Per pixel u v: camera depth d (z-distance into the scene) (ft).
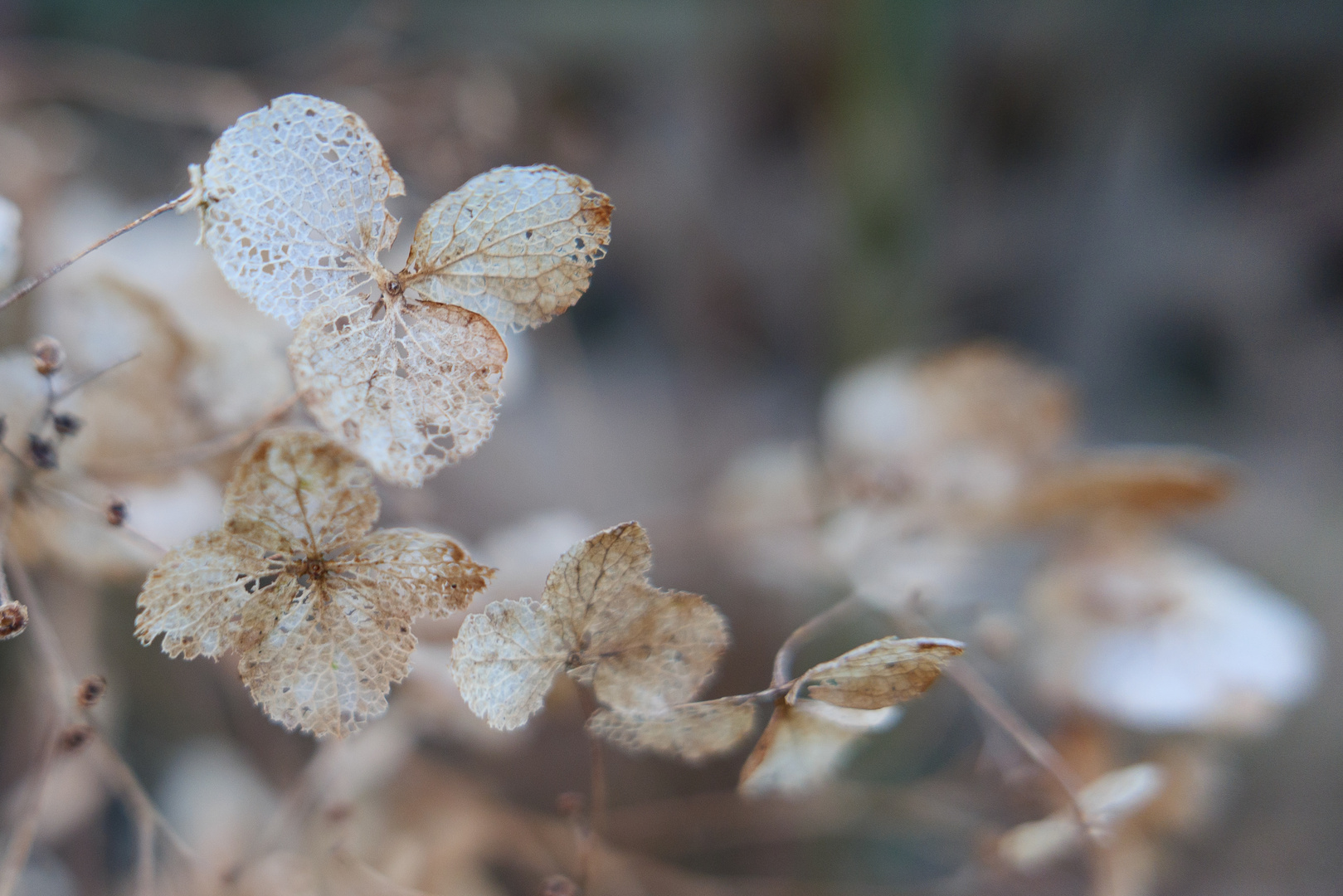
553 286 0.66
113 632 1.09
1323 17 2.19
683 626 0.68
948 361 1.09
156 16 2.05
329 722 0.66
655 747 0.69
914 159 1.42
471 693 0.66
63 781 0.98
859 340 1.46
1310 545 1.97
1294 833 1.57
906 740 1.16
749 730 0.69
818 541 1.21
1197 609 1.00
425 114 1.20
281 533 0.66
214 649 0.66
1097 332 2.44
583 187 0.66
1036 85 2.21
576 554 0.66
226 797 1.08
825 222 1.58
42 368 0.73
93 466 0.79
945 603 0.98
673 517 1.38
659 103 2.21
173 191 1.08
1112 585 1.01
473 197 0.66
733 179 2.23
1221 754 1.18
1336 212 2.33
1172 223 2.41
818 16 1.47
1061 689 0.99
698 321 2.26
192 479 0.81
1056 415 1.06
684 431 2.09
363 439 0.65
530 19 2.10
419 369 0.65
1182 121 2.35
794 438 2.04
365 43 1.32
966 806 1.07
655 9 2.16
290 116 0.65
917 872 1.34
